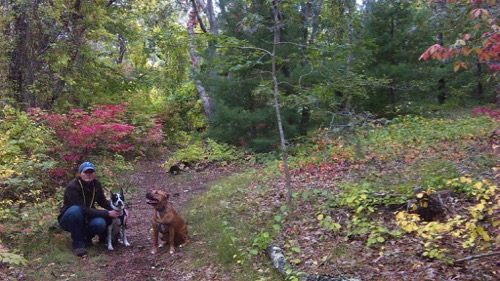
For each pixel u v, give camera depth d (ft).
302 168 30.60
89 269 18.45
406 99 49.14
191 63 58.80
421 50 49.65
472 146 28.91
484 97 57.06
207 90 45.75
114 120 35.24
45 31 38.27
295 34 38.52
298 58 25.72
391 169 26.50
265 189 26.23
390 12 49.08
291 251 17.34
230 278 16.79
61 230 22.04
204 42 23.03
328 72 33.76
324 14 50.39
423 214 18.16
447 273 14.48
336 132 24.08
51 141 29.48
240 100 44.32
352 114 23.98
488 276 13.99
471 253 15.35
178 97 66.39
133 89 59.00
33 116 31.68
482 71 54.80
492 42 14.39
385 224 18.35
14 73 37.55
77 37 42.52
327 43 24.47
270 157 39.70
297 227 19.26
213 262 18.26
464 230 14.64
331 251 16.88
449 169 22.39
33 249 19.72
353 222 18.70
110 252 20.63
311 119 42.32
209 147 44.27
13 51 37.27
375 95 47.19
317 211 20.66
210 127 47.26
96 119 31.40
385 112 47.65
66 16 41.09
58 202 25.18
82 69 44.93
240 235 19.69
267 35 38.50
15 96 37.45
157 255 19.92
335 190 23.44
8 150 24.79
